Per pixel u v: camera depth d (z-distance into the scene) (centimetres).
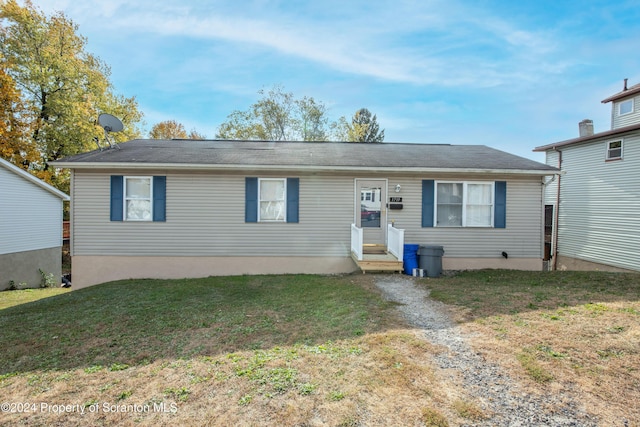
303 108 2683
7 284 1129
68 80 1756
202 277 859
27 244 1210
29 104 1625
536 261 902
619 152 1102
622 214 1086
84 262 848
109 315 525
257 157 903
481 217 902
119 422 249
